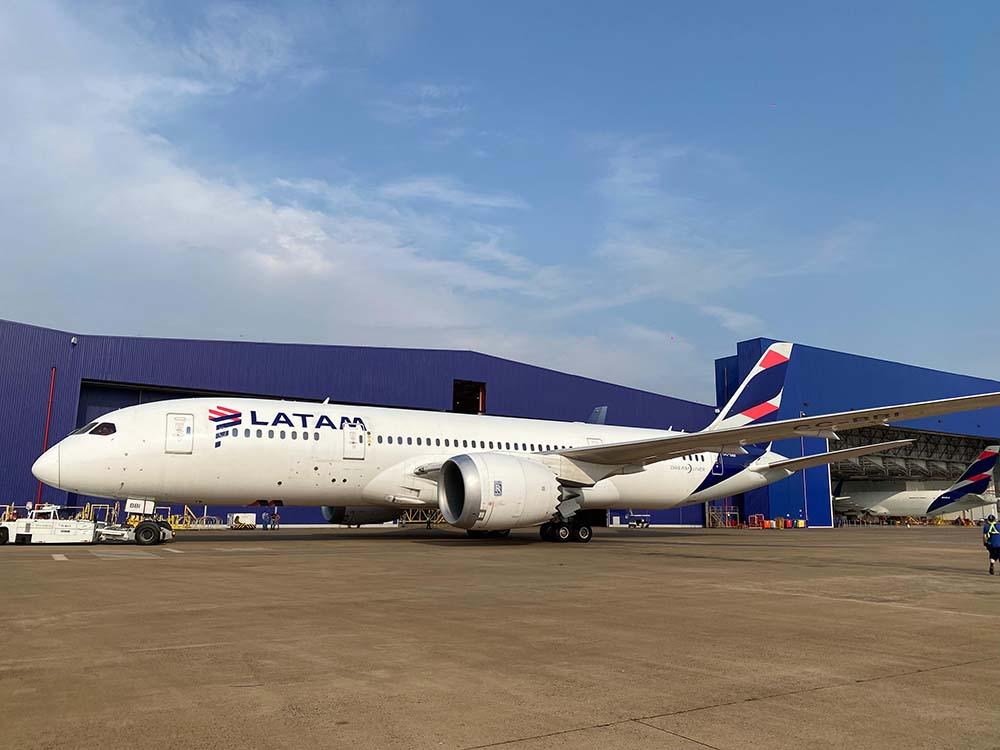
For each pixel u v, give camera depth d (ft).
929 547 78.07
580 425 89.86
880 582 39.14
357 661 18.28
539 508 66.13
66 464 60.85
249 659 18.40
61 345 106.63
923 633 23.43
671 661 18.79
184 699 14.75
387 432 73.31
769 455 99.76
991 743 12.62
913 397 189.47
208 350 115.44
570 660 18.71
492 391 138.31
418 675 16.92
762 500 167.32
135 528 64.75
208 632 21.99
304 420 69.56
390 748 11.99
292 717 13.61
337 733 12.71
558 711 14.20
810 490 172.04
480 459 65.16
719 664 18.52
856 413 62.69
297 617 24.86
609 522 160.45
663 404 163.12
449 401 133.18
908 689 16.28
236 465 65.41
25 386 103.71
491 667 17.81
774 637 22.34
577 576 39.81
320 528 123.24
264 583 34.68
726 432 66.95
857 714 14.29
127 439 62.23
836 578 40.88
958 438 235.81
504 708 14.35
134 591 31.24
